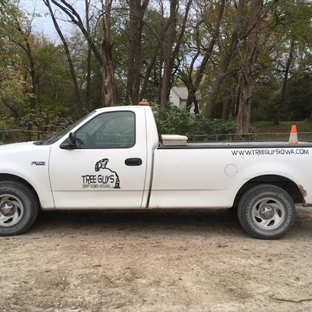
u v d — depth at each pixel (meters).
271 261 4.34
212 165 5.05
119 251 4.60
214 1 18.05
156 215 6.26
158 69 28.27
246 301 3.43
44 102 26.09
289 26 15.34
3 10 12.93
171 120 10.50
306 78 41.84
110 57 13.73
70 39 25.08
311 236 5.30
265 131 34.53
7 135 12.44
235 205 5.42
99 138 5.12
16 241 4.94
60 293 3.56
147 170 5.04
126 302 3.40
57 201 5.08
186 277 3.89
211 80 22.41
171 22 17.44
